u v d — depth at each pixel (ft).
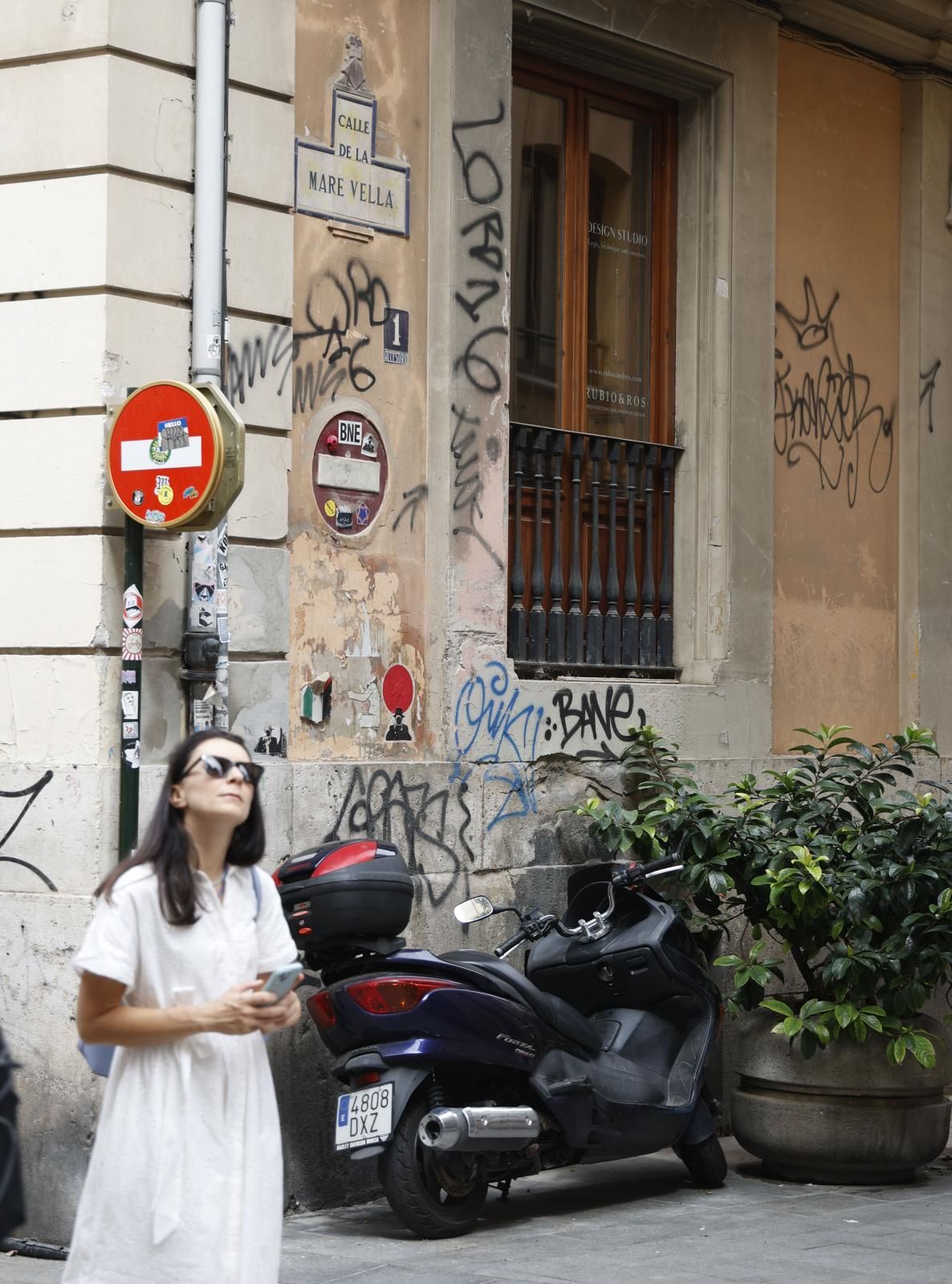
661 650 29.96
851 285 33.35
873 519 33.73
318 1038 22.49
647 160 30.45
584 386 29.14
